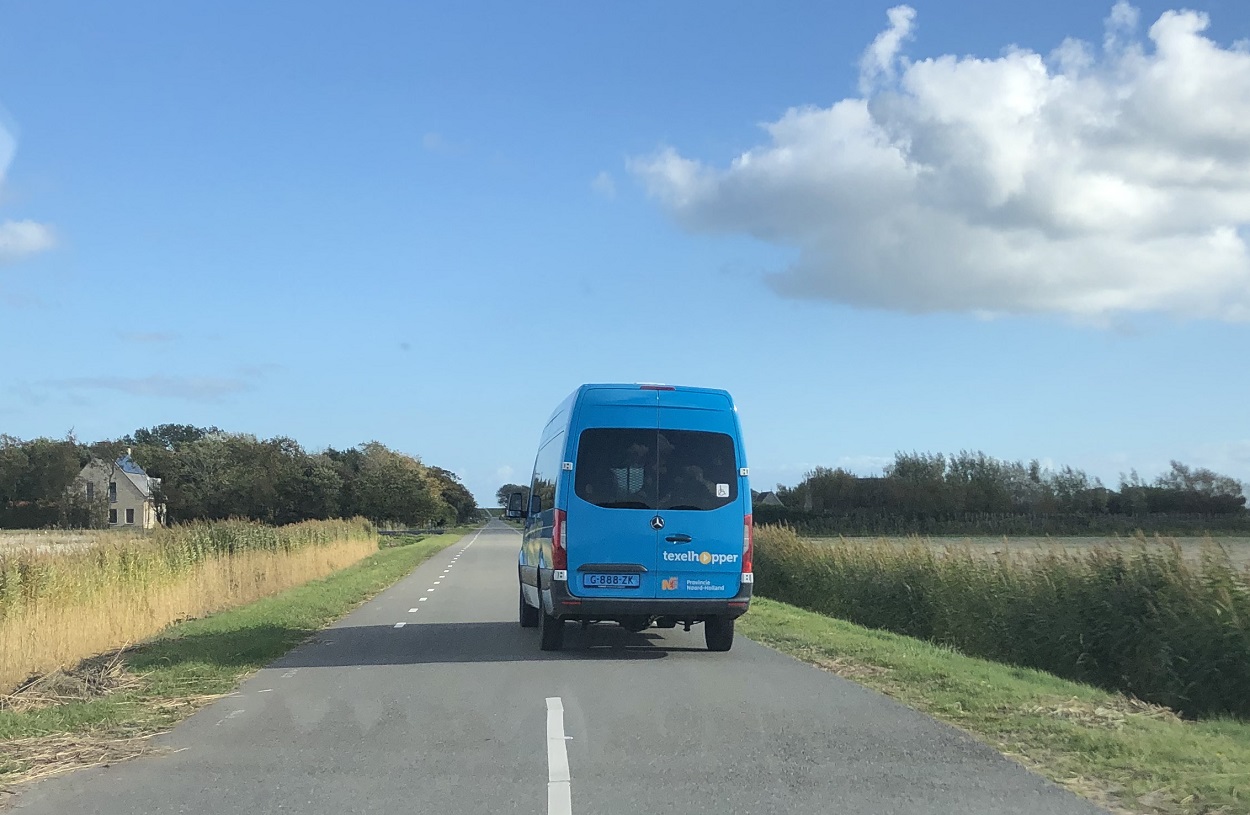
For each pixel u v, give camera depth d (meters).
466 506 163.25
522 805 5.61
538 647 12.84
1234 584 11.77
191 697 9.11
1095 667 13.00
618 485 11.58
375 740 7.25
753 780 6.09
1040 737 7.19
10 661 10.66
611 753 6.80
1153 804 5.50
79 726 7.81
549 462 12.93
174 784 6.09
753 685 9.62
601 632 14.77
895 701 8.75
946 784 5.98
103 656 12.56
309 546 31.14
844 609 20.09
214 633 14.27
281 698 9.03
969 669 10.88
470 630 14.98
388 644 13.20
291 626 15.20
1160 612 12.34
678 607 11.53
